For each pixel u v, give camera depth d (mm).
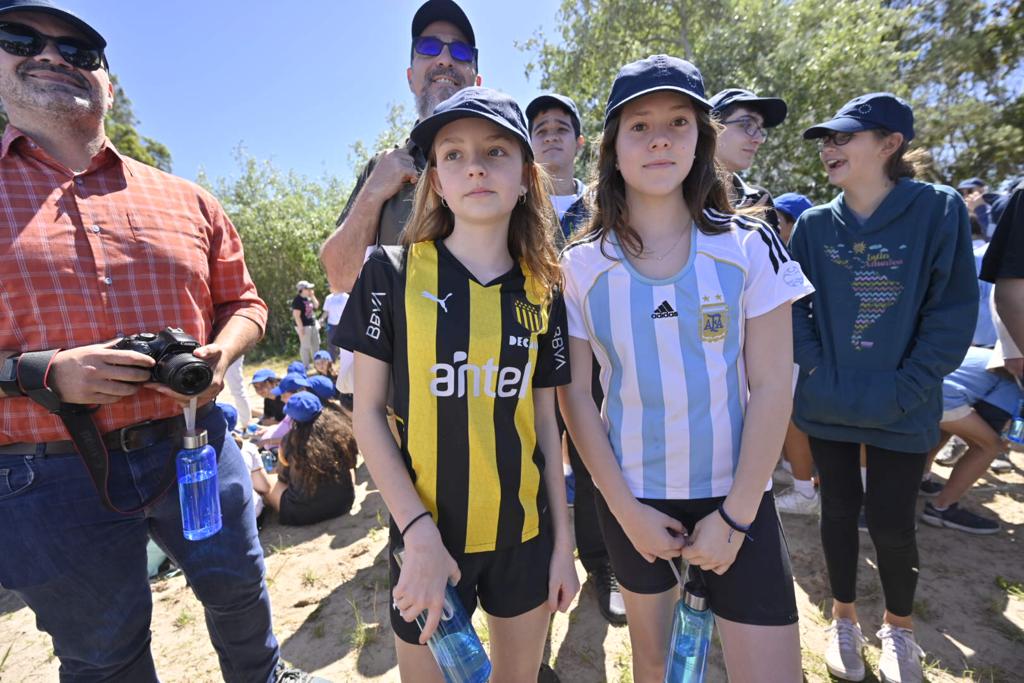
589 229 1547
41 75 1413
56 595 1413
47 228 1402
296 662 2186
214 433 1685
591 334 1466
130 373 1357
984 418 2693
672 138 1323
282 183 15102
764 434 1312
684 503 1405
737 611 1298
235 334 1756
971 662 1986
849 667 1913
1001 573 2484
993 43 11672
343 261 1885
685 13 10633
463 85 2141
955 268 1740
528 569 1342
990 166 11898
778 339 1344
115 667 1514
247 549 1706
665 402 1381
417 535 1192
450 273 1291
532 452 1363
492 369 1271
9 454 1388
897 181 1879
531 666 1420
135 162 1666
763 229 1393
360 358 1304
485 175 1236
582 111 12109
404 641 1313
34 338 1387
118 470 1493
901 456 1794
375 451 1263
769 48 9844
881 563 1899
